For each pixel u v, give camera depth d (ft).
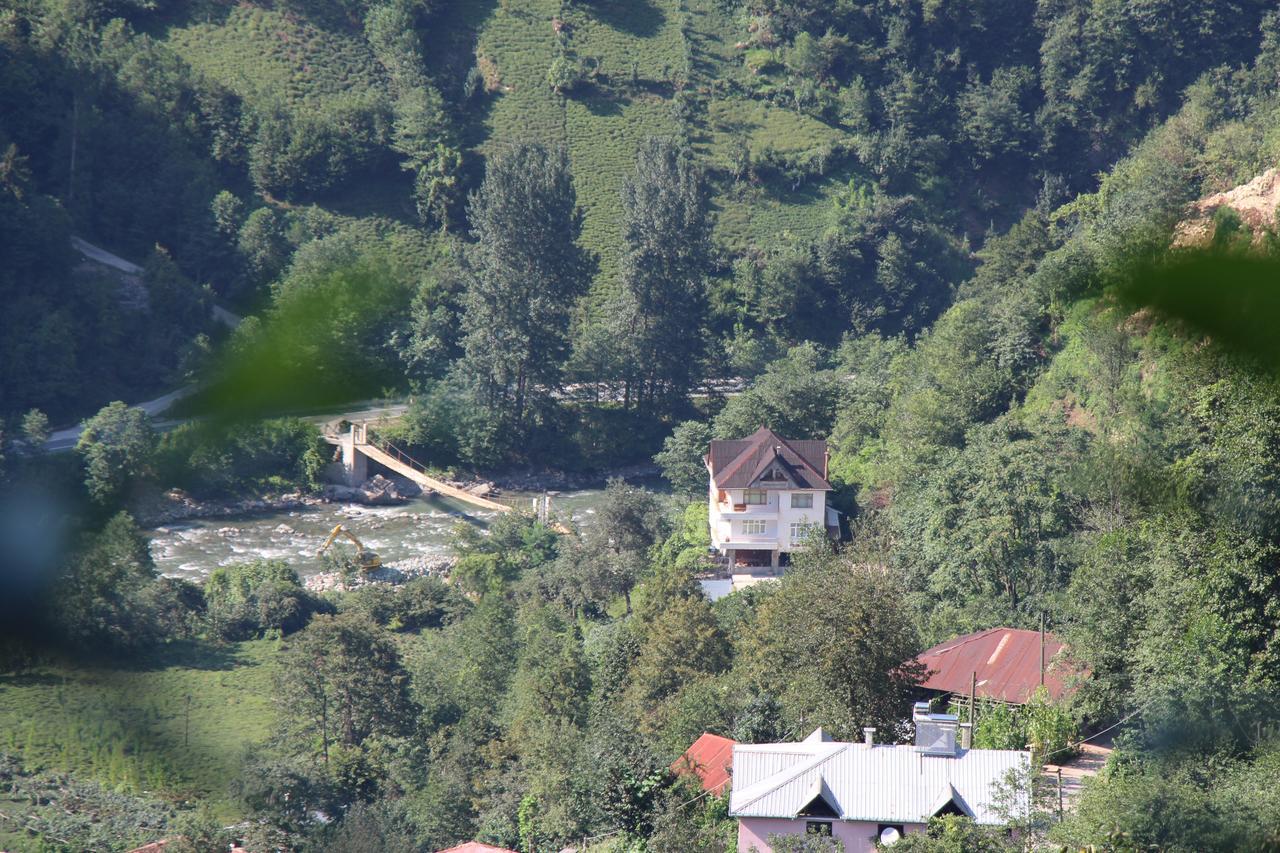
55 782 466.70
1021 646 444.96
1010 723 400.67
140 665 524.52
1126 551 422.00
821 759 329.31
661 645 550.36
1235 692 342.85
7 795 456.86
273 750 552.41
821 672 413.18
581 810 411.95
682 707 469.98
